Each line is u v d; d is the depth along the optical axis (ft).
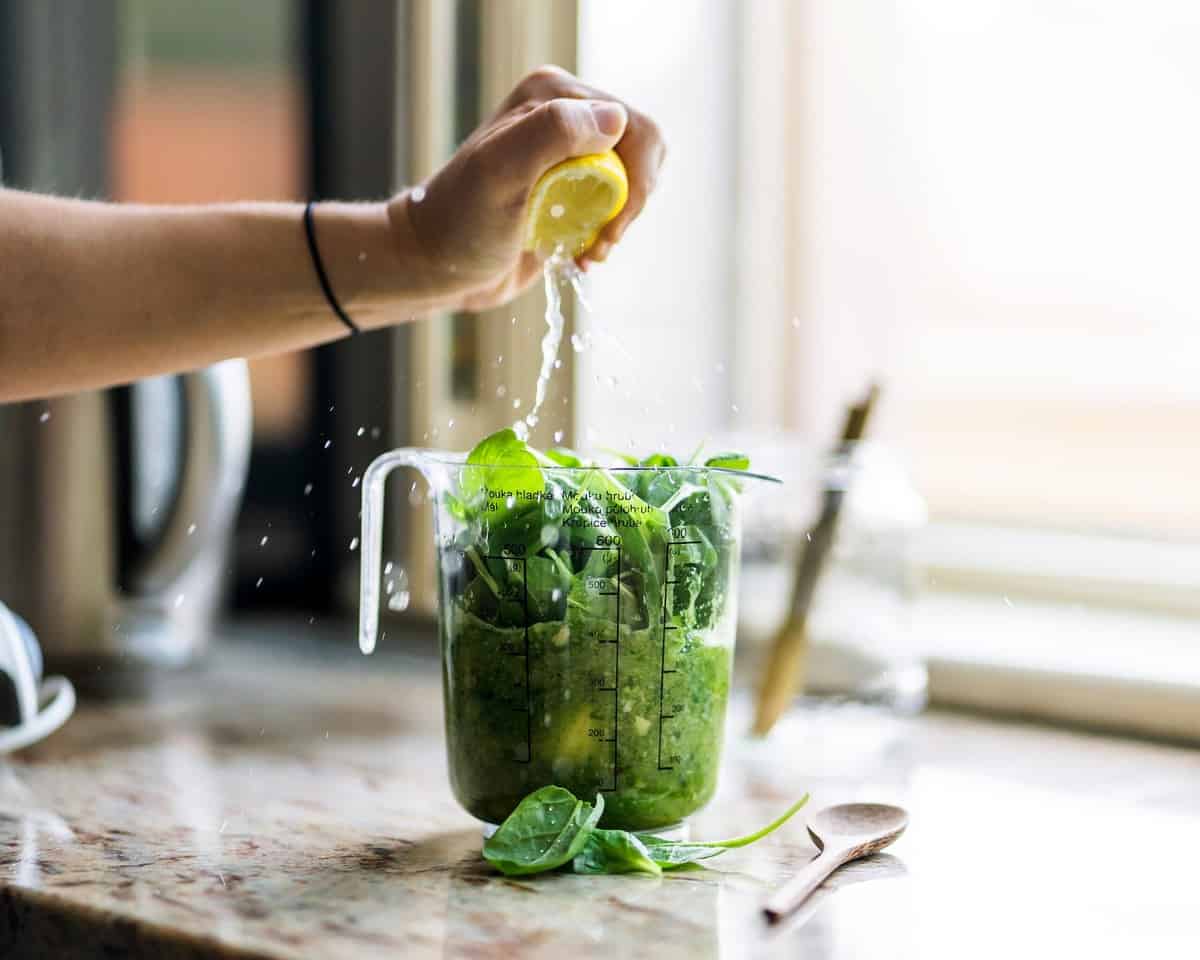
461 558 2.51
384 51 5.12
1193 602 4.36
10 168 5.30
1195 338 4.42
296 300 2.98
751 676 3.66
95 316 2.84
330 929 2.20
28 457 4.08
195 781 3.23
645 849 2.49
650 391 4.90
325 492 5.52
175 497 4.13
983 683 4.06
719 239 5.13
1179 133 4.41
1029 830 2.88
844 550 3.50
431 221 2.87
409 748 3.58
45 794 3.11
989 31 4.74
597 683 2.44
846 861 2.62
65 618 4.10
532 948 2.12
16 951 2.44
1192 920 2.33
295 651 4.95
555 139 2.64
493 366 4.84
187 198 5.54
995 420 4.81
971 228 4.82
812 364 5.13
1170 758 3.55
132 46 5.48
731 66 5.12
